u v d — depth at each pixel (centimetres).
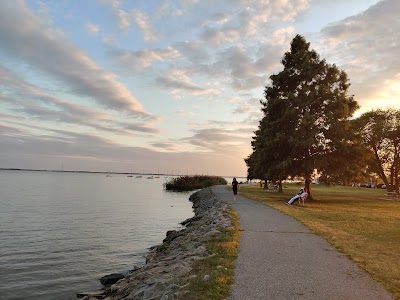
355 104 3300
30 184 9544
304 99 3228
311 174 3303
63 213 3344
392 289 706
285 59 3594
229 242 1130
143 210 3834
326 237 1270
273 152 3294
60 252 1775
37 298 1138
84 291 1205
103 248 1894
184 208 4175
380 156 5075
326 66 3400
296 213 2044
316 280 757
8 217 2986
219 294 653
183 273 834
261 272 808
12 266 1497
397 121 4838
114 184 12169
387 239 1267
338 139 3142
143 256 1727
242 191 5000
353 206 2773
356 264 901
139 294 753
